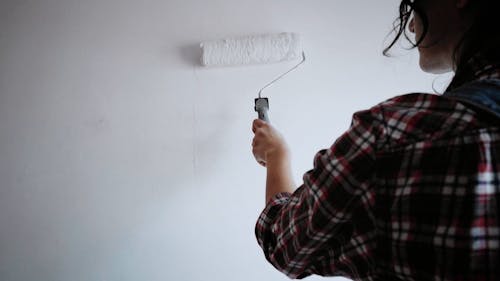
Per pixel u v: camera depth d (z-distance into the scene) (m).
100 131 0.88
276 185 0.49
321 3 0.82
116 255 0.87
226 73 0.85
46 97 0.91
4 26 0.93
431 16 0.32
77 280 0.88
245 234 0.83
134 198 0.86
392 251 0.26
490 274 0.22
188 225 0.85
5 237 0.90
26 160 0.90
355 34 0.81
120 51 0.89
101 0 0.90
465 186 0.22
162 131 0.86
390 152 0.25
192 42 0.86
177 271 0.85
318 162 0.29
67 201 0.88
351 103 0.81
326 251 0.33
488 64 0.27
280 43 0.78
